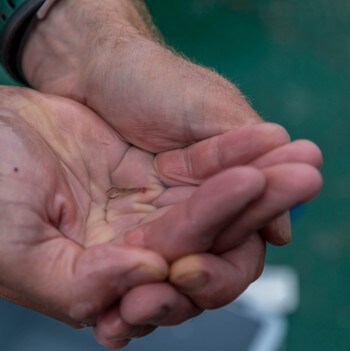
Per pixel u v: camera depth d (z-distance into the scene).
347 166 0.97
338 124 1.01
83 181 0.63
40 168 0.60
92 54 0.68
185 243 0.56
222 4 1.13
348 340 0.88
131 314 0.56
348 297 0.90
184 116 0.63
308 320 0.89
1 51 0.71
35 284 0.58
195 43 1.09
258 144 0.59
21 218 0.58
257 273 0.60
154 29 0.75
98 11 0.70
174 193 0.62
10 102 0.64
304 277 0.91
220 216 0.55
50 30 0.70
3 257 0.58
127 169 0.64
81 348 0.82
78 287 0.57
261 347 0.83
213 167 0.61
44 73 0.70
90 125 0.65
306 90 1.04
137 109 0.64
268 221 0.56
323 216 0.93
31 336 0.83
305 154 0.57
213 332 0.83
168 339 0.83
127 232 0.58
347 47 1.09
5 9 0.70
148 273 0.56
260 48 1.08
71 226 0.60
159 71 0.64
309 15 1.12
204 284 0.57
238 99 0.64
